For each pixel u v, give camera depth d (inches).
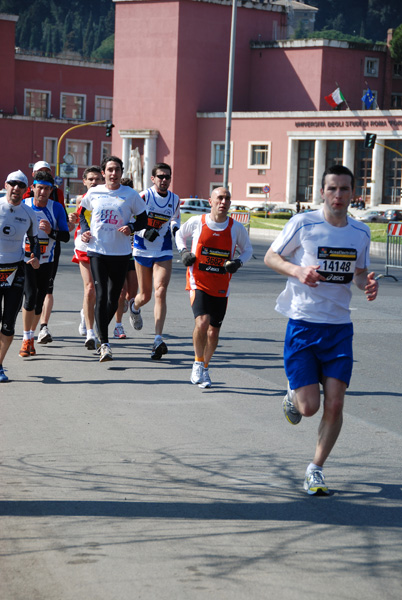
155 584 385.1
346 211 518.0
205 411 722.2
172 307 1413.6
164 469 556.7
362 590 382.6
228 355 997.8
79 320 1227.9
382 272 2407.7
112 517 467.2
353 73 6973.4
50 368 888.9
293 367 521.7
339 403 511.8
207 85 6929.1
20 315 1250.0
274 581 390.0
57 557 412.8
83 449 598.9
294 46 6879.9
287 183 6628.9
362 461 586.9
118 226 906.7
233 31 4185.5
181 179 6884.8
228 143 4244.6
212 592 377.7
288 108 6943.9
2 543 429.1
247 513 478.0
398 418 714.8
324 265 517.7
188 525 457.1
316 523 463.8
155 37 6870.1
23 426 658.2
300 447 618.2
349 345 521.0
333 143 6560.0
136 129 6929.1
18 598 370.3
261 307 1462.8
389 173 6392.7
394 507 493.0
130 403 744.3
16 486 516.1
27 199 944.3
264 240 4052.7
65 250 2871.6
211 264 807.7
